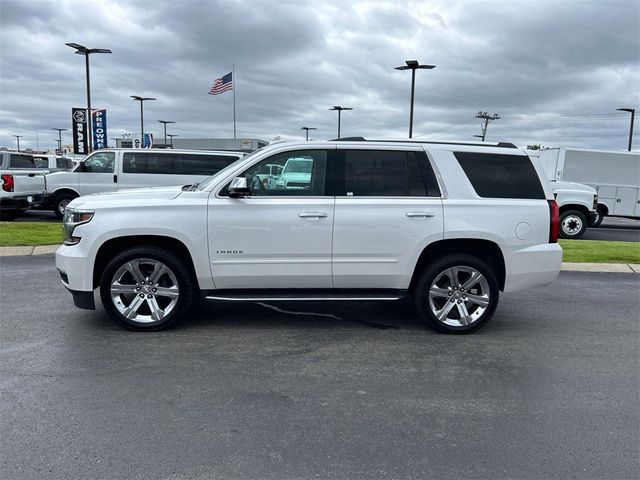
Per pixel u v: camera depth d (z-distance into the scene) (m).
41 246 9.90
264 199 5.27
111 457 3.10
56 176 14.82
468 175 5.46
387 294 5.51
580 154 18.36
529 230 5.46
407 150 5.45
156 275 5.34
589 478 2.98
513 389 4.18
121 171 14.73
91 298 5.29
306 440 3.34
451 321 5.54
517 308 6.70
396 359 4.79
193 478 2.92
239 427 3.48
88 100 28.91
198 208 5.21
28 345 4.95
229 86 34.81
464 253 5.57
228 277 5.32
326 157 5.37
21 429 3.40
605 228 19.94
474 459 3.15
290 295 5.40
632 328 5.88
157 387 4.07
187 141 61.66
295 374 4.39
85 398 3.86
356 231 5.28
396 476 2.97
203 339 5.23
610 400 4.00
